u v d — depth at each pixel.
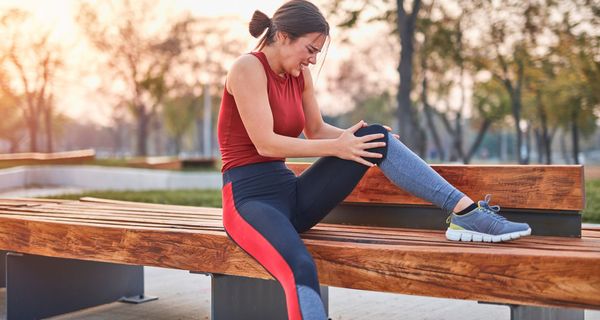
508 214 2.67
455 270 2.12
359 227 2.91
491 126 35.38
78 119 47.62
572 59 22.48
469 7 23.06
